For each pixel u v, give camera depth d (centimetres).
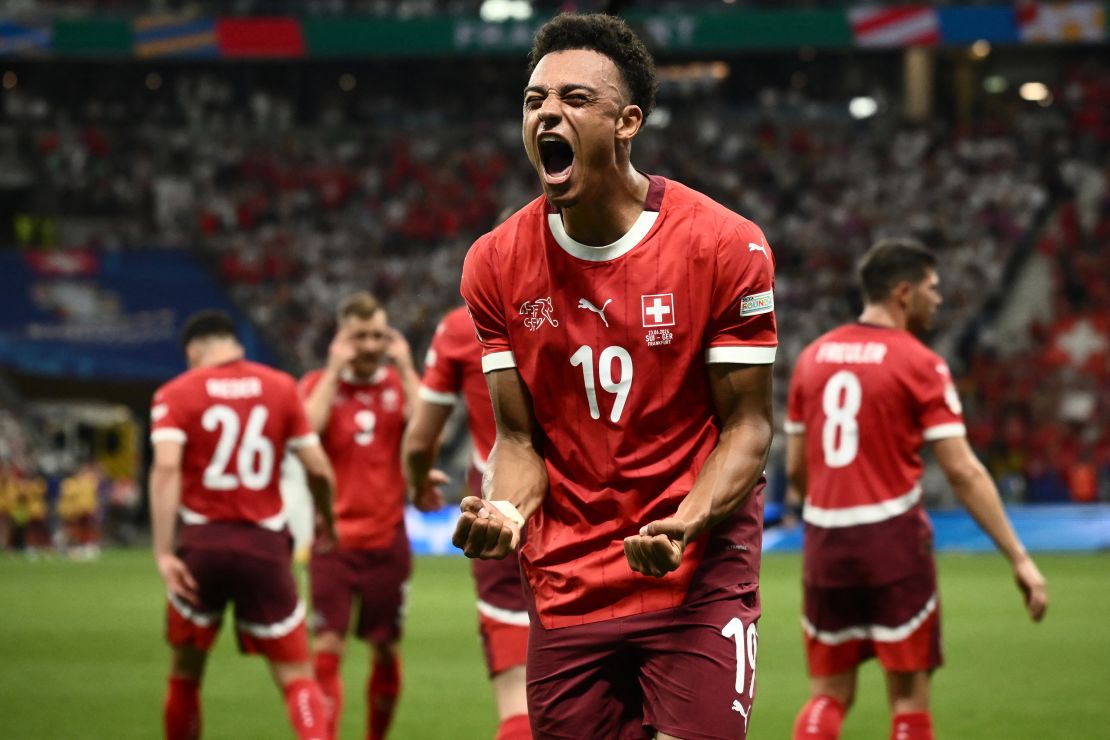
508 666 1870
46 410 10525
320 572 2589
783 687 3453
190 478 2178
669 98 14225
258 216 12431
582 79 1100
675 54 14212
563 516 1202
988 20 12056
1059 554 8138
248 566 2161
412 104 14050
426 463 2050
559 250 1161
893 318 2028
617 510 1177
